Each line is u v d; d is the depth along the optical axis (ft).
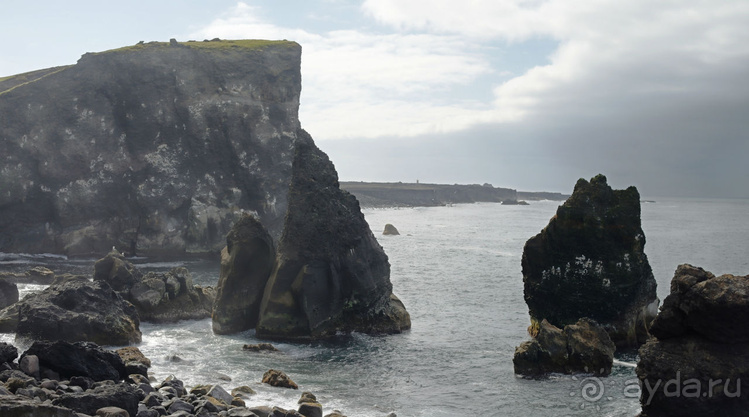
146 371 92.38
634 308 120.98
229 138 335.06
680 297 74.95
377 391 93.71
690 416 72.33
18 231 309.01
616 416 83.51
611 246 122.31
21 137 310.65
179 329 134.82
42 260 282.77
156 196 322.96
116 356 87.20
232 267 134.00
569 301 124.36
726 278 73.10
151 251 320.09
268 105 346.74
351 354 116.78
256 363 108.68
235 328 132.77
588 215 122.62
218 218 328.49
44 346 84.12
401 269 241.55
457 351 119.03
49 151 313.94
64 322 112.06
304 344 124.67
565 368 102.68
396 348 121.49
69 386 77.82
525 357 102.89
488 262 266.36
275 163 341.21
